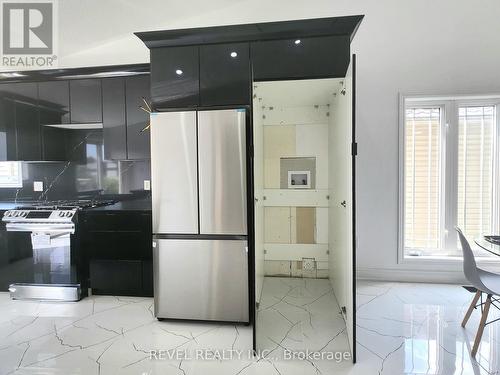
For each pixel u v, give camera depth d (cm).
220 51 222
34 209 272
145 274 269
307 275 315
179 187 219
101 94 286
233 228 215
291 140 309
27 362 179
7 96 300
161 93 230
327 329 214
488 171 293
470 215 297
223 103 223
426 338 199
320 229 311
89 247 273
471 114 292
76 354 187
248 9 288
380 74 284
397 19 277
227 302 219
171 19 298
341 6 279
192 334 210
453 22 271
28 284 270
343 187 215
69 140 322
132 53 307
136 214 266
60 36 312
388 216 294
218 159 214
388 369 169
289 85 230
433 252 301
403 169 288
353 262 174
